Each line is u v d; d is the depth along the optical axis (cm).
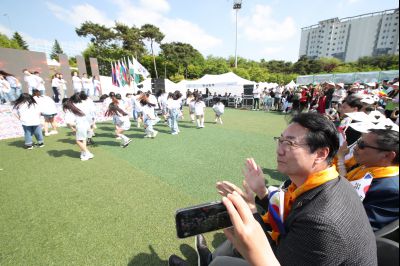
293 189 120
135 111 989
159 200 329
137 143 668
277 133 791
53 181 397
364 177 143
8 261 218
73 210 304
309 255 83
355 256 81
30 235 254
